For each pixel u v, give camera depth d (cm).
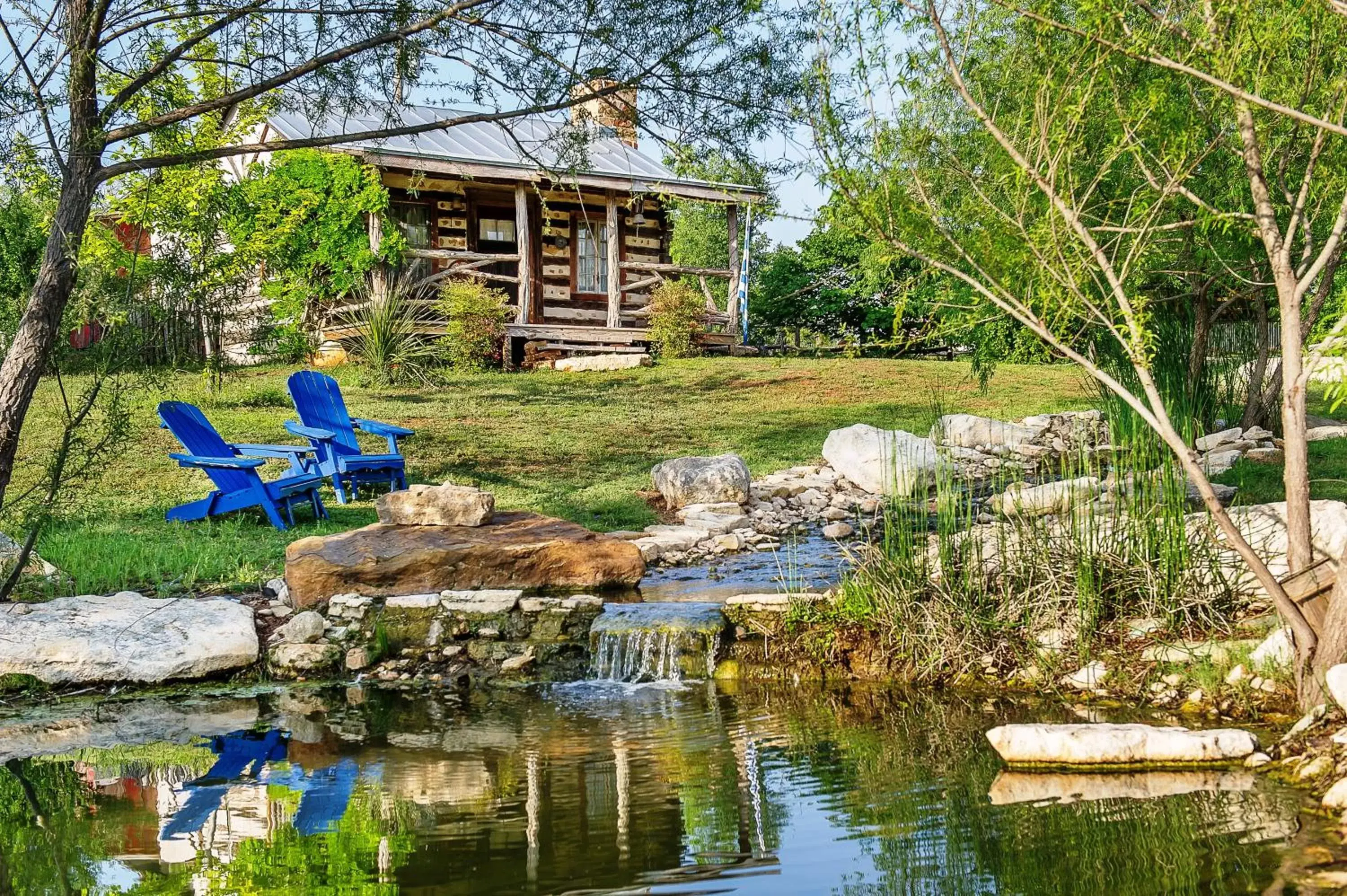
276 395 1608
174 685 679
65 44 786
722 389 1830
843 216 531
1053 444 1401
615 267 2180
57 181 842
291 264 1884
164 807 454
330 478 1159
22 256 921
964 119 562
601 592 816
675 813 426
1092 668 584
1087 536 669
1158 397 484
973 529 732
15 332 824
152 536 950
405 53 854
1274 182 666
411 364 1823
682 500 1138
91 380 852
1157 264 887
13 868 388
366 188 1920
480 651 716
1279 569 628
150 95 875
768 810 425
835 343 2734
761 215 888
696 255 4212
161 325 844
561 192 2084
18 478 1121
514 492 1162
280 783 483
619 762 498
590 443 1409
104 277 805
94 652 673
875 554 693
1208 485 486
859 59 504
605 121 1059
